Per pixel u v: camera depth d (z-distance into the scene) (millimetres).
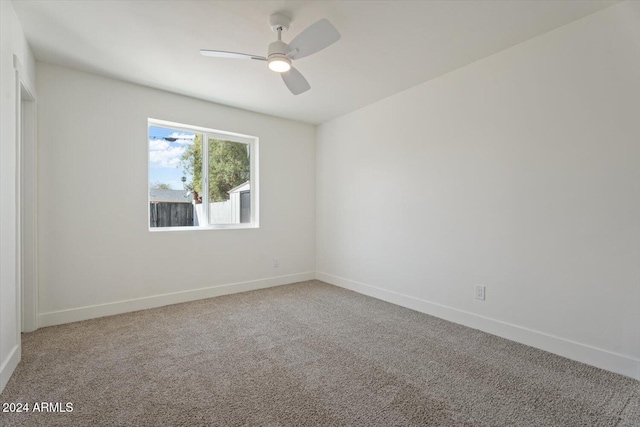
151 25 2098
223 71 2770
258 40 2297
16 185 1969
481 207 2580
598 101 1965
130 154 3037
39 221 2609
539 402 1614
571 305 2090
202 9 1927
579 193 2051
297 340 2379
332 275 4203
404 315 2953
